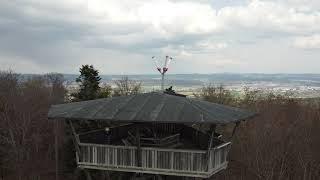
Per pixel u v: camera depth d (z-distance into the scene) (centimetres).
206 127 3688
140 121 2345
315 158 5125
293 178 5066
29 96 5744
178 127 2939
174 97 2659
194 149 2683
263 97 6700
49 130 5594
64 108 2703
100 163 2598
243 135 5538
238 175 5194
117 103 2620
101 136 2944
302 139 5312
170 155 2472
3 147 5247
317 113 5772
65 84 7362
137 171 2528
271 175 4869
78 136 2672
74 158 4316
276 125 5531
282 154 5122
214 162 2525
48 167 5162
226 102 6419
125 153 2548
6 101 5412
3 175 5134
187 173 2450
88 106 2636
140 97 2683
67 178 4641
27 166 5203
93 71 4497
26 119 5475
